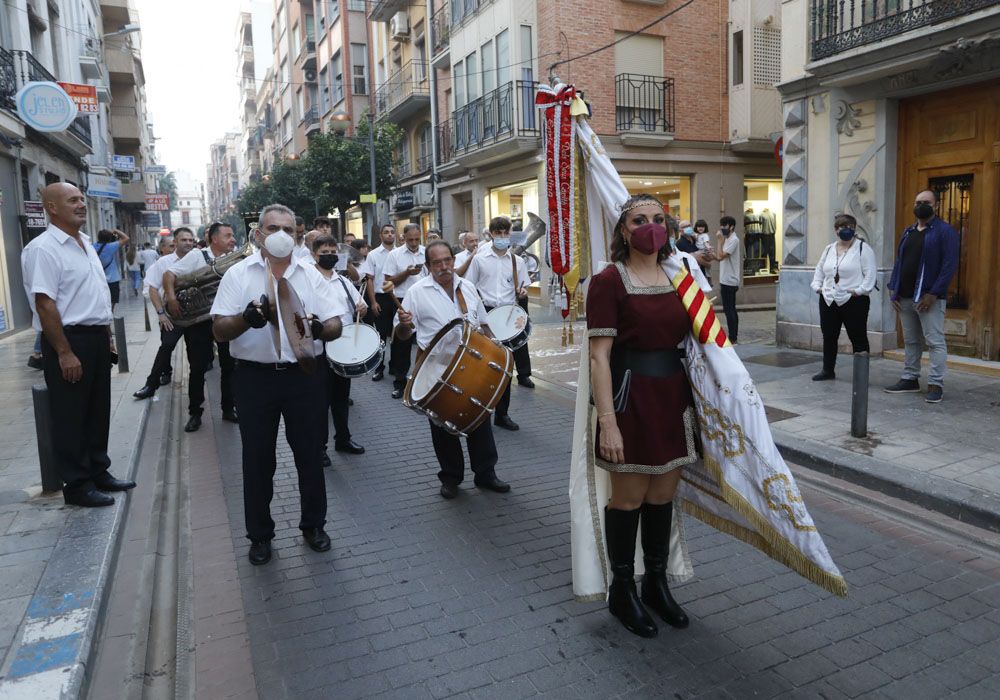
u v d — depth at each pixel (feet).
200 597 12.28
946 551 13.44
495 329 22.94
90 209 81.82
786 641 10.50
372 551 13.97
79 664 9.61
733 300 35.91
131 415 23.31
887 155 29.55
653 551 11.05
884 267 30.04
